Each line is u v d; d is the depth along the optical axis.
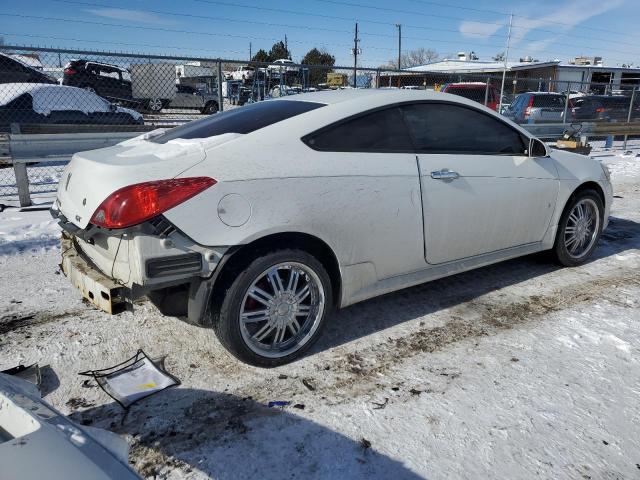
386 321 3.38
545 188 3.88
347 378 2.71
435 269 3.38
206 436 2.25
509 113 16.08
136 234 2.28
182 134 3.10
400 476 2.02
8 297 3.74
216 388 2.61
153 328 3.27
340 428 2.30
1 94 9.08
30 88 9.22
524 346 3.04
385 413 2.41
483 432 2.28
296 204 2.63
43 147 6.34
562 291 3.89
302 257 2.71
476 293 3.85
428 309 3.56
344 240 2.85
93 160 2.64
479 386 2.63
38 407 1.35
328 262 2.94
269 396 2.54
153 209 2.28
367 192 2.89
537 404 2.48
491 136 3.63
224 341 2.64
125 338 3.13
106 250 2.48
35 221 5.76
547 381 2.67
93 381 2.67
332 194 2.76
